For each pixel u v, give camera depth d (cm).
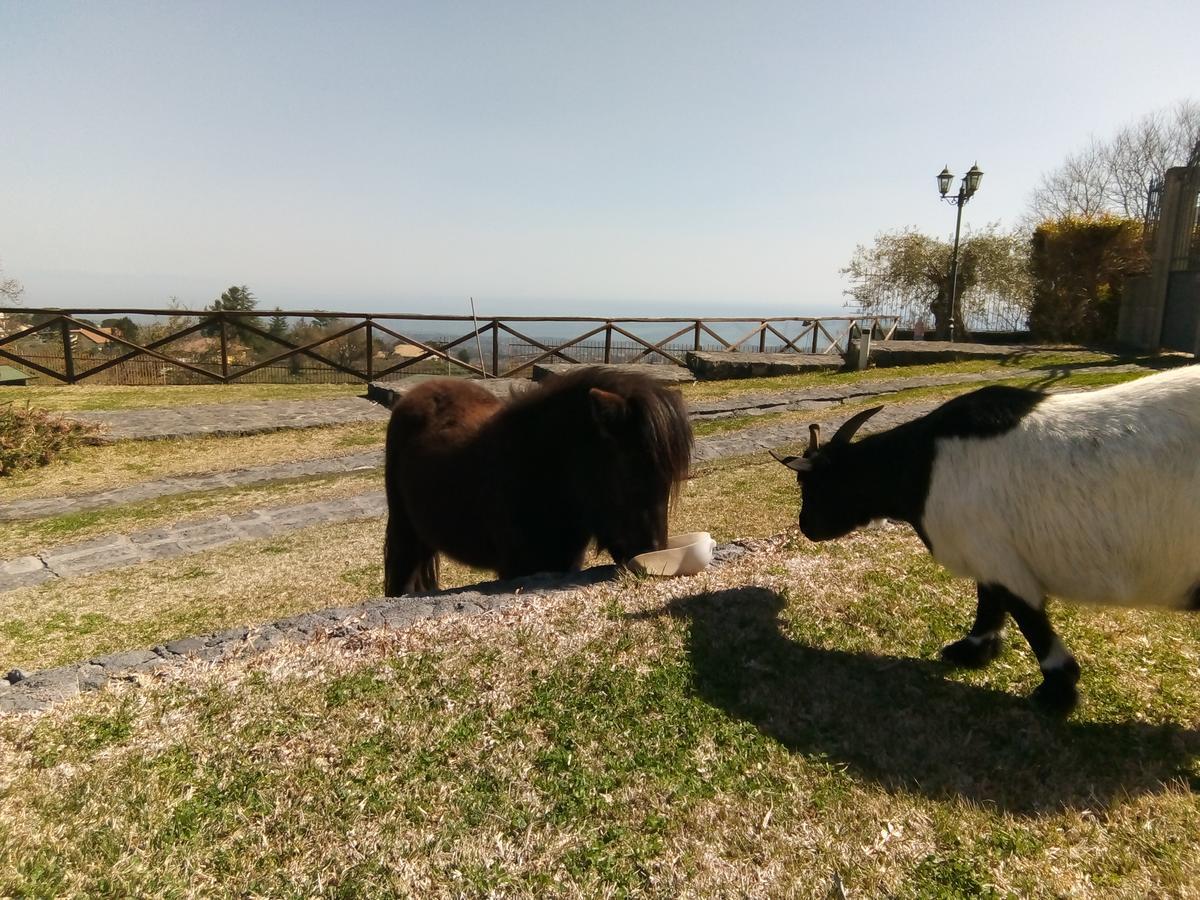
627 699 302
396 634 349
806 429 964
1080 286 1919
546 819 242
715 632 352
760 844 232
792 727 290
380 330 1570
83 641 487
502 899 213
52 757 263
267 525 748
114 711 289
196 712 290
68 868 217
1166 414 266
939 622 369
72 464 955
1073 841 232
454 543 449
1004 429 292
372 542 686
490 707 296
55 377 1474
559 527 413
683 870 222
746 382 1394
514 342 1661
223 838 231
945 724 292
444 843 231
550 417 396
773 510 648
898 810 245
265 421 1134
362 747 272
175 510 799
